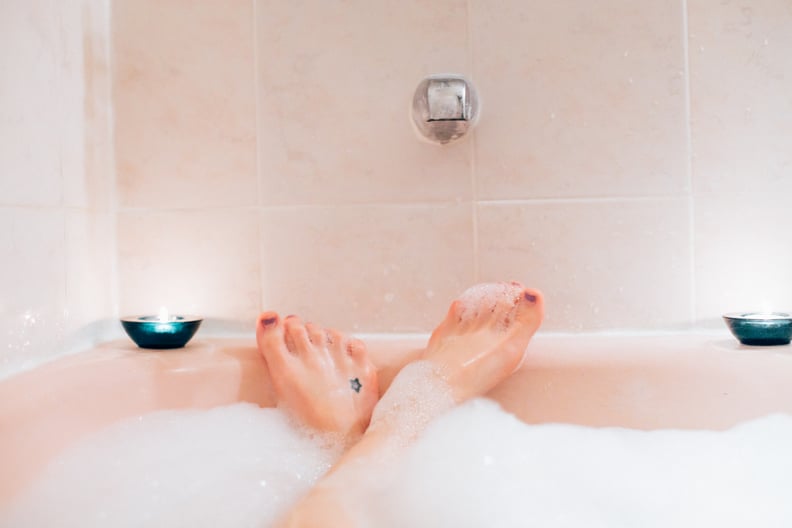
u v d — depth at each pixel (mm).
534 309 858
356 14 987
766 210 970
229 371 861
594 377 832
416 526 699
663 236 979
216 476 755
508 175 983
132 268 1017
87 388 761
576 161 980
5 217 736
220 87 999
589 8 972
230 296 1011
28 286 782
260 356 890
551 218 984
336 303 1002
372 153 992
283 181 999
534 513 712
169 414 821
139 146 1010
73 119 897
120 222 1016
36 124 802
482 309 897
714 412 795
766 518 696
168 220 1012
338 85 991
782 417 760
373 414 832
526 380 848
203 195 1008
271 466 785
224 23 997
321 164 996
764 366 783
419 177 989
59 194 856
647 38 969
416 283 995
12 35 750
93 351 896
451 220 989
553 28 975
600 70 974
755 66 964
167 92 1004
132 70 1005
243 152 1001
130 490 708
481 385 836
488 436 815
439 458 781
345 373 872
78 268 907
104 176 993
